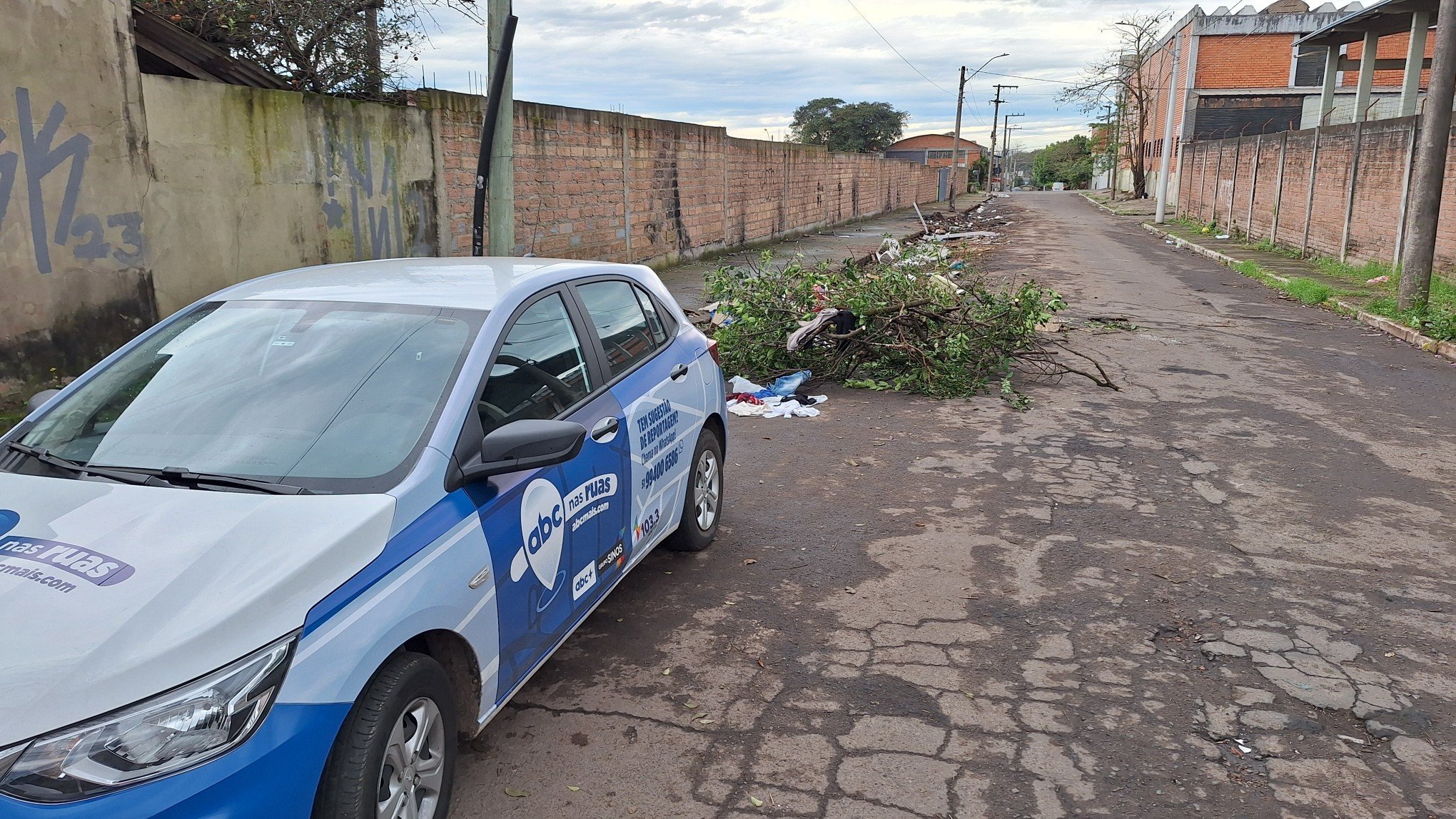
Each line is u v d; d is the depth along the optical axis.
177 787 2.09
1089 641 4.33
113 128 7.33
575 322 4.09
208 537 2.54
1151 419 8.40
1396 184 18.20
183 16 9.48
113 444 3.11
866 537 5.59
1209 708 3.79
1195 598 4.79
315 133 9.26
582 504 3.68
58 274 7.08
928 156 116.50
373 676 2.58
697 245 20.61
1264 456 7.28
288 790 2.26
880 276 10.38
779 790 3.25
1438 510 6.11
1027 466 7.00
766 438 7.75
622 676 4.00
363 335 3.43
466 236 11.79
